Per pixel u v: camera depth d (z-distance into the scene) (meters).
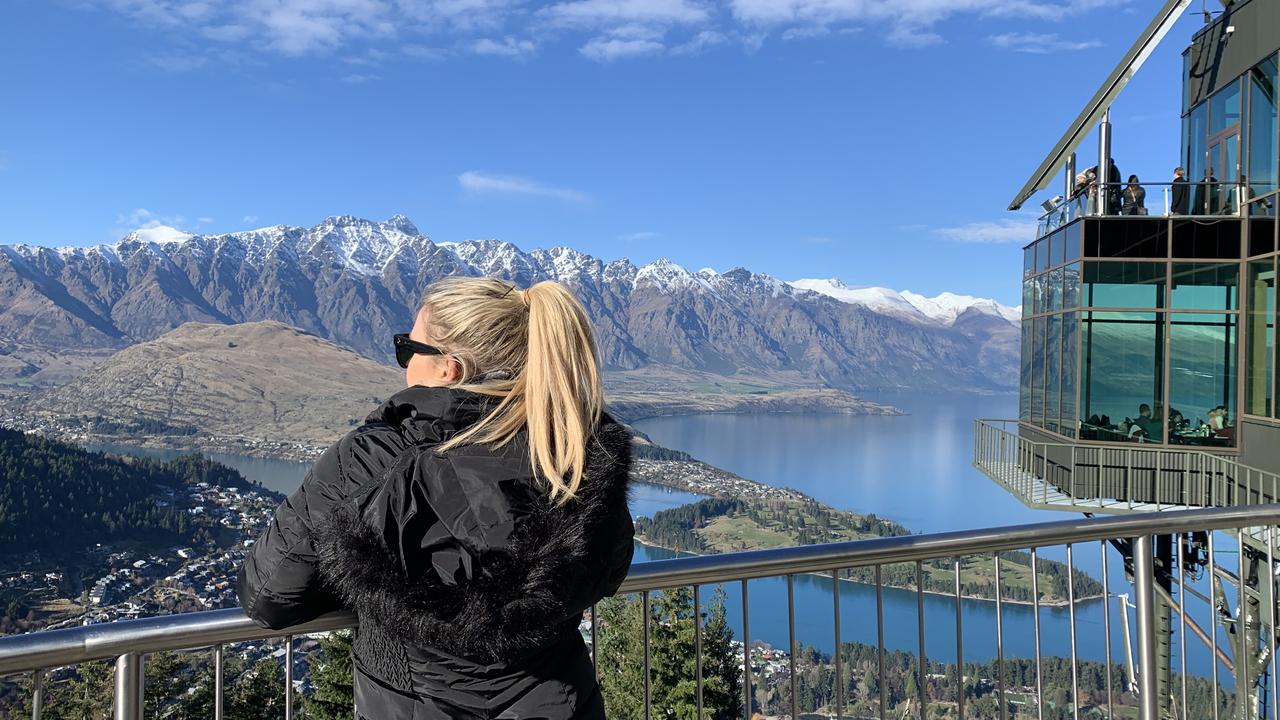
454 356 1.56
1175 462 15.28
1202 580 7.25
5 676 1.70
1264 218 14.69
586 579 1.47
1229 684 6.31
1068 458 16.22
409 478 1.39
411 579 1.34
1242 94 15.50
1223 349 15.26
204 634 1.85
